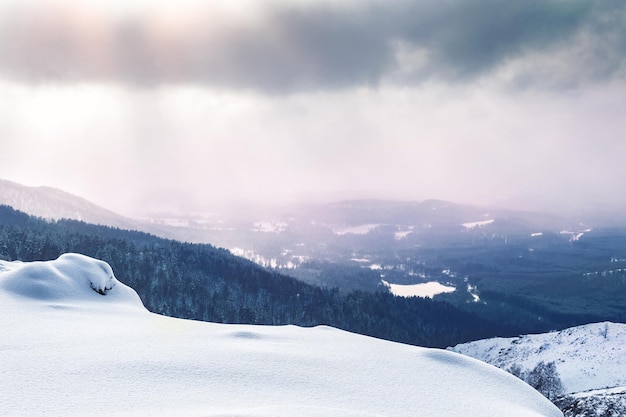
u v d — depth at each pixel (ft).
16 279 94.68
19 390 41.78
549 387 332.19
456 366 65.87
